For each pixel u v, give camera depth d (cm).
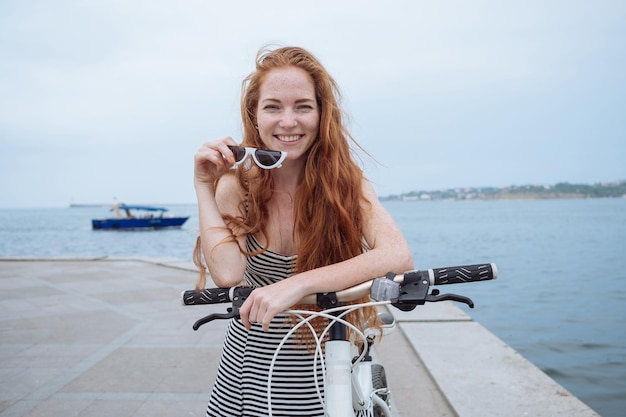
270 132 176
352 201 177
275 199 186
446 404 365
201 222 171
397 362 454
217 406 188
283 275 185
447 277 136
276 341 179
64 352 501
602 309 923
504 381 390
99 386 414
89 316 648
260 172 183
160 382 423
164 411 368
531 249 2355
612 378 541
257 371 180
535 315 876
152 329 586
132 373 443
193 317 641
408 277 137
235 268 169
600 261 1748
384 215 177
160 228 5366
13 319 632
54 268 1072
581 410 337
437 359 442
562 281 1287
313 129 176
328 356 148
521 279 1330
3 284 882
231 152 164
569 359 612
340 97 187
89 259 1191
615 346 667
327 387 145
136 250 3488
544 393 366
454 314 594
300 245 179
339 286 147
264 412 178
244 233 181
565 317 856
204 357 486
